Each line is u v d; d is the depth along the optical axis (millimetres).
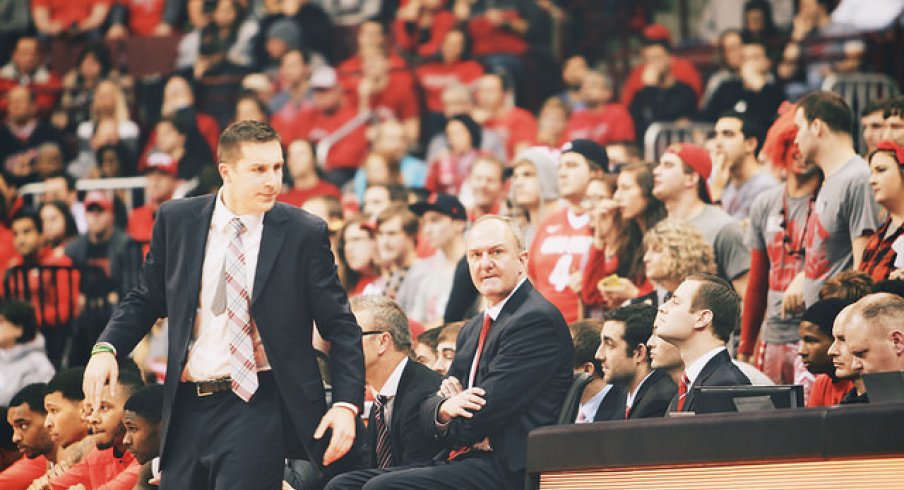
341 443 13695
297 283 14062
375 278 24734
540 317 15352
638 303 18156
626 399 16812
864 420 11219
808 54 32750
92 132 37625
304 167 30812
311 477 16859
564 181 22250
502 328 15453
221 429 13805
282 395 13859
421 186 32000
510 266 15609
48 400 19469
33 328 24234
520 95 35438
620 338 16859
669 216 20812
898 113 19906
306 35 38438
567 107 31703
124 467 18219
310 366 14086
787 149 20688
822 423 11438
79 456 19031
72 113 40250
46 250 30125
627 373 16906
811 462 11523
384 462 16547
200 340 13961
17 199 31938
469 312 21438
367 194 27141
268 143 13984
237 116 35281
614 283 20344
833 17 31891
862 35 31266
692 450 12094
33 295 28359
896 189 17578
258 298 13914
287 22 38438
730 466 11953
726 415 12047
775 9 35094
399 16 38531
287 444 14148
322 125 35781
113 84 38094
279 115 36250
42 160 36469
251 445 13719
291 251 14078
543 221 22781
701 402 13219
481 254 15648
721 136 22688
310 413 13938
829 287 16641
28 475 20156
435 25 37750
